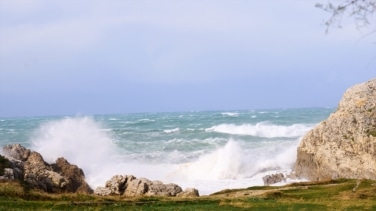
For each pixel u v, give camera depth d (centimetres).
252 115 19550
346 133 6272
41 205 3338
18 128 14350
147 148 9219
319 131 6594
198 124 14938
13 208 3123
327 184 5356
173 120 17425
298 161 6781
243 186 6438
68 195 3988
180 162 8081
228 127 12231
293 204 3625
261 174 7194
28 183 4700
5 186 3834
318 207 3441
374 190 4447
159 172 7444
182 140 10344
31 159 5925
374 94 6688
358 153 5994
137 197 4153
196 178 7162
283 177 6638
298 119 15725
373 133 6003
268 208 3397
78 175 6091
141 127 13950
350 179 5622
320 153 6394
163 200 3897
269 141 9738
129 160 8138
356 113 6419
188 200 3891
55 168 6069
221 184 6631
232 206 3528
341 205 3544
